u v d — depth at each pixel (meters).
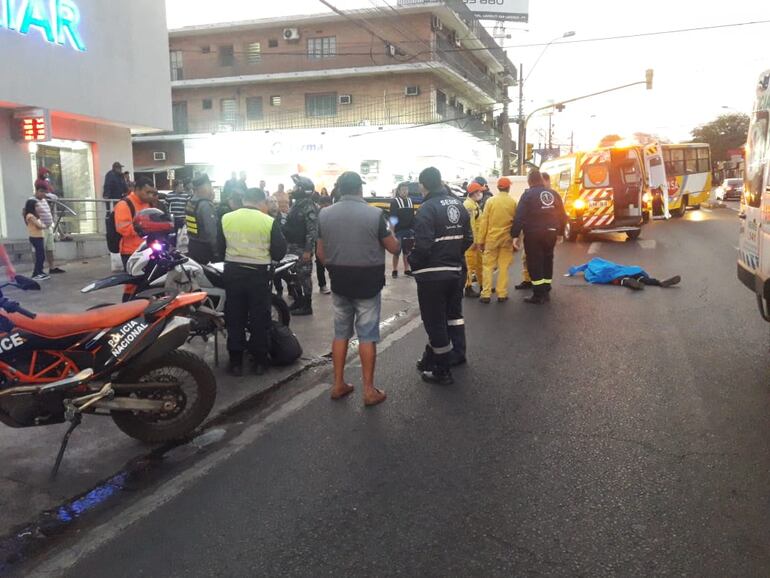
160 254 5.79
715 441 4.41
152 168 38.53
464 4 39.44
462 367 6.36
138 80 16.78
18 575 3.14
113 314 4.32
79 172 16.38
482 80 43.19
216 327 6.19
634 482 3.87
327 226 5.31
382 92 37.34
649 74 28.38
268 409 5.39
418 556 3.19
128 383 4.41
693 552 3.15
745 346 6.71
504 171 39.50
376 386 5.88
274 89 39.09
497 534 3.36
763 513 3.48
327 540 3.36
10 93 12.98
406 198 12.09
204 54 40.06
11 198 13.89
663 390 5.47
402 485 3.94
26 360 4.10
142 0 16.86
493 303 9.58
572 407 5.16
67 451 4.55
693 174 26.61
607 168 17.36
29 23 13.36
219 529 3.50
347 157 36.19
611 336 7.33
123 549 3.34
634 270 10.77
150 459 4.45
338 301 5.49
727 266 12.40
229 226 6.02
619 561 3.09
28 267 12.61
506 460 4.24
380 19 36.88
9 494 3.93
